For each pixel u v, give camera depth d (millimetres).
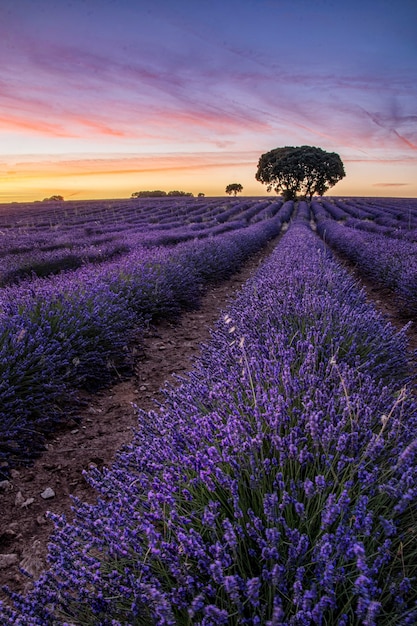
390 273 9234
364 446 1881
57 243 16078
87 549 1600
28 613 1421
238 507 1533
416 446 1440
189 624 1236
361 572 1283
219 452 2002
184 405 2717
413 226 22609
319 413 1891
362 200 69625
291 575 1395
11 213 48406
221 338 4086
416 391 3520
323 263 7316
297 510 1452
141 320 6496
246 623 1335
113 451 3262
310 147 67875
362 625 1340
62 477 2945
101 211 46969
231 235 17281
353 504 1688
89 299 5480
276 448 1775
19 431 3336
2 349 3713
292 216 41656
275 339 3354
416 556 1513
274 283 5816
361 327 3771
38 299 5117
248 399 2455
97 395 4309
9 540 2359
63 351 4262
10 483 2861
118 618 1451
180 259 9695
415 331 6391
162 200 76375
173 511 1573
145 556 1488
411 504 1654
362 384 2713
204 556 1424
